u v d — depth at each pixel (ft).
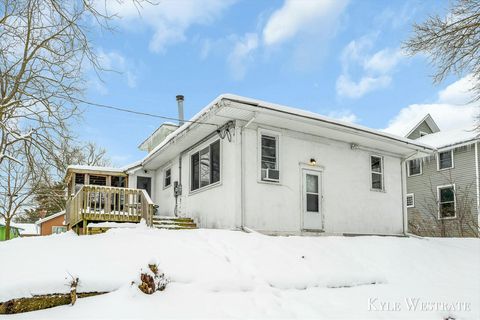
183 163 45.78
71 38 30.96
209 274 21.22
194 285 19.92
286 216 36.73
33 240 25.05
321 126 37.45
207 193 39.17
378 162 46.39
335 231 40.19
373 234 43.50
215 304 18.47
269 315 17.94
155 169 55.93
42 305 17.15
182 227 38.86
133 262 21.11
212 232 29.43
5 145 38.29
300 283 23.12
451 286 26.48
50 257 20.77
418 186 77.61
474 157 69.36
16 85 36.11
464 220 67.77
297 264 25.61
